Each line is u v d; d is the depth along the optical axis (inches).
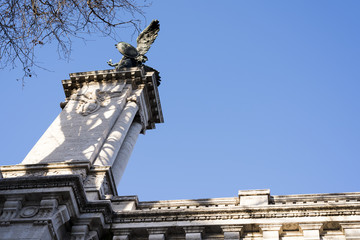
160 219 1120.8
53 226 1032.8
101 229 1116.5
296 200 1168.8
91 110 1646.2
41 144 1505.9
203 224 1089.4
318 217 1058.1
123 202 1254.3
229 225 1076.5
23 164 1365.7
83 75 1802.4
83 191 1117.7
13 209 1061.8
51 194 1079.6
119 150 1605.6
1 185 1106.1
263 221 1073.5
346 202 1077.1
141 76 1812.3
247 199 1179.3
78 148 1466.5
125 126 1621.6
